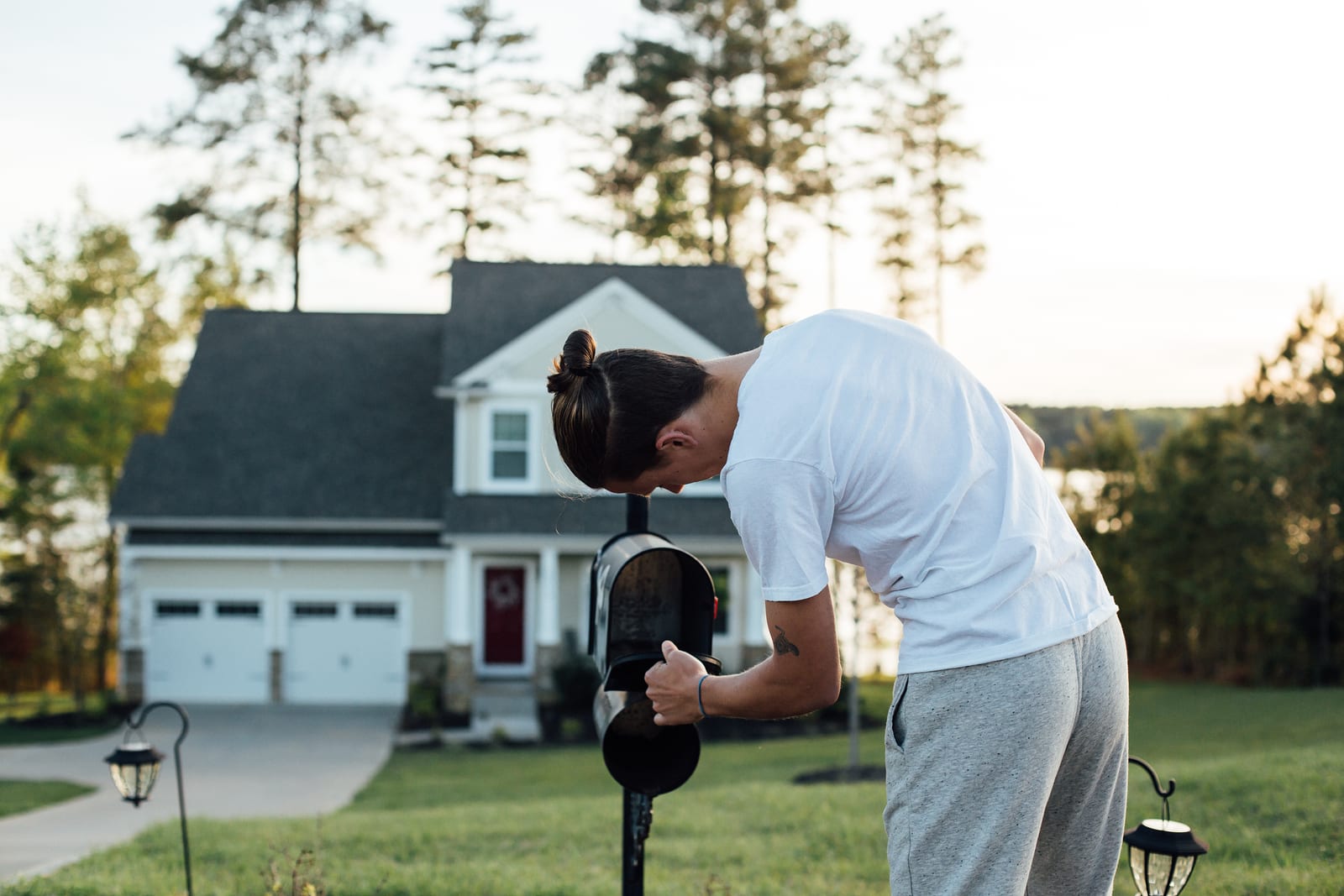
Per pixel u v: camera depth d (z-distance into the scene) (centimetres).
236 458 2128
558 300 2181
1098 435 2514
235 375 2266
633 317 2047
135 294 2750
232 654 2058
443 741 1762
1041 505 184
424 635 2083
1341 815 563
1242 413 2200
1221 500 2155
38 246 2591
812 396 178
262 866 617
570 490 217
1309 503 2089
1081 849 191
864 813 743
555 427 200
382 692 2070
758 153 3103
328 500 2084
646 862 610
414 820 827
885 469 176
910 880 178
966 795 172
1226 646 2384
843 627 2153
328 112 2941
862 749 1525
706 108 3169
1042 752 171
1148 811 622
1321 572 2089
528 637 2128
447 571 2080
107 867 638
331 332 2373
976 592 174
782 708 187
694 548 2017
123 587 2033
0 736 1820
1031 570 175
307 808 1197
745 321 2195
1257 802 617
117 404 2614
